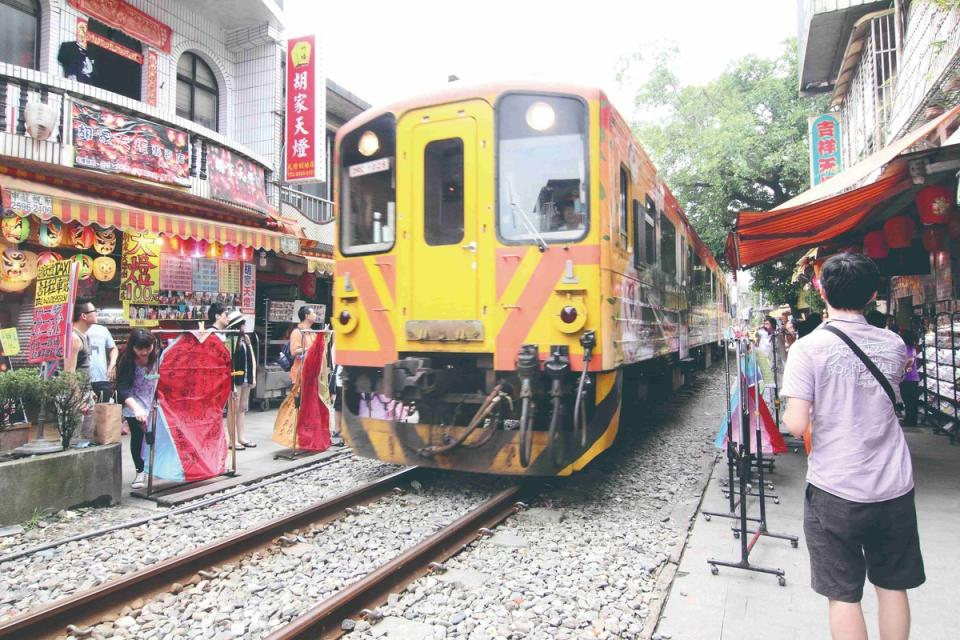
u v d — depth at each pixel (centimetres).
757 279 2347
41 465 491
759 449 454
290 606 347
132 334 586
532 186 529
